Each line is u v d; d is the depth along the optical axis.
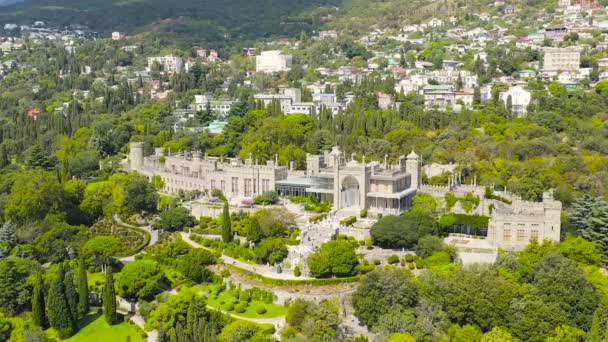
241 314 177.50
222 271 196.12
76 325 181.38
